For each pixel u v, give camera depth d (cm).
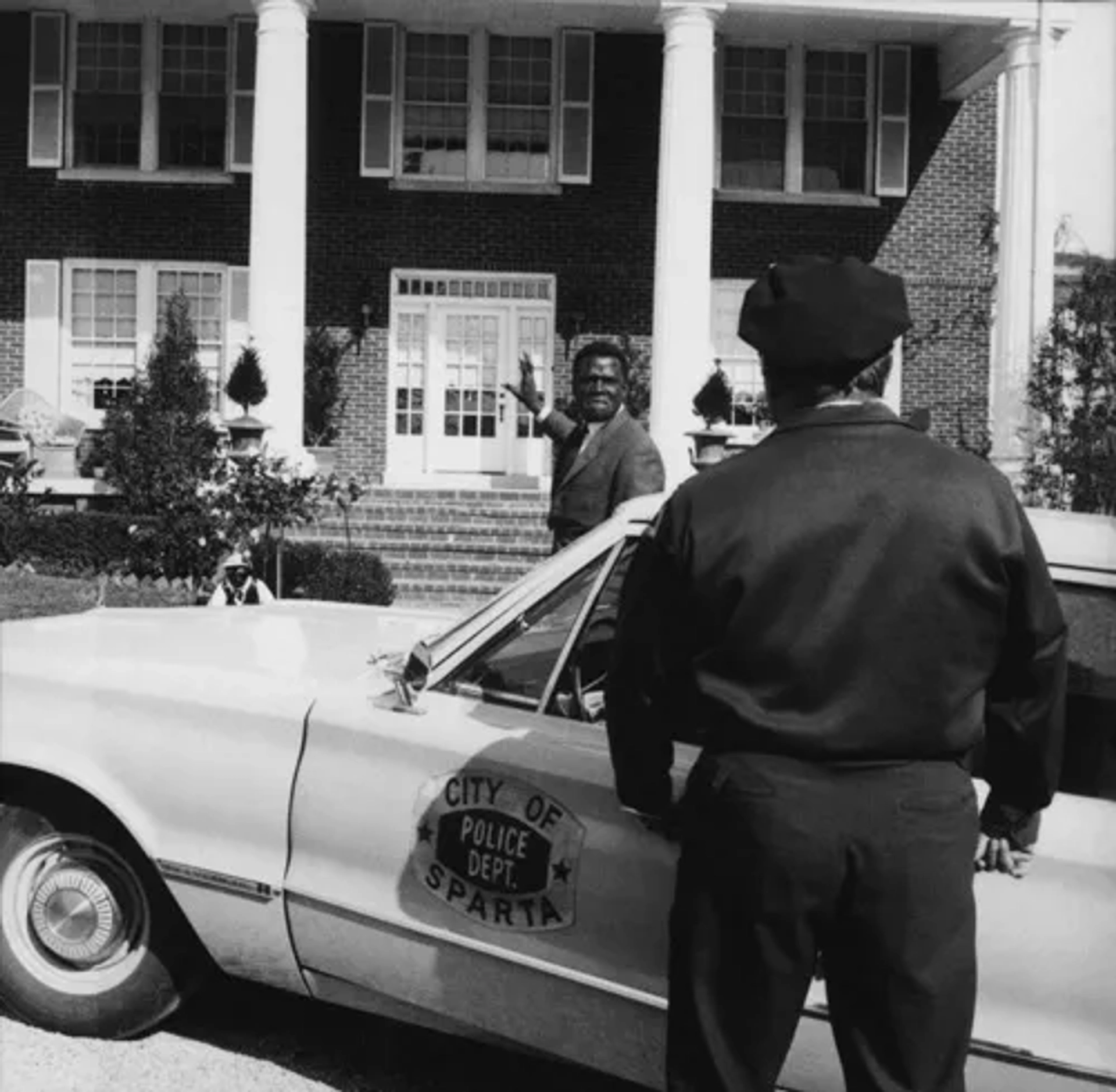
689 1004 263
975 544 255
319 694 369
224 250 2008
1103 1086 280
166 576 1338
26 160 2009
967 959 255
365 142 1978
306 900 356
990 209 2052
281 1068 385
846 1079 264
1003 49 1820
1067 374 1653
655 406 1698
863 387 271
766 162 2052
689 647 268
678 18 1697
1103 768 313
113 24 2009
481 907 334
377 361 2005
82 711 385
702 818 261
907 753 255
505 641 363
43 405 1850
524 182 1998
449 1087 381
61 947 391
